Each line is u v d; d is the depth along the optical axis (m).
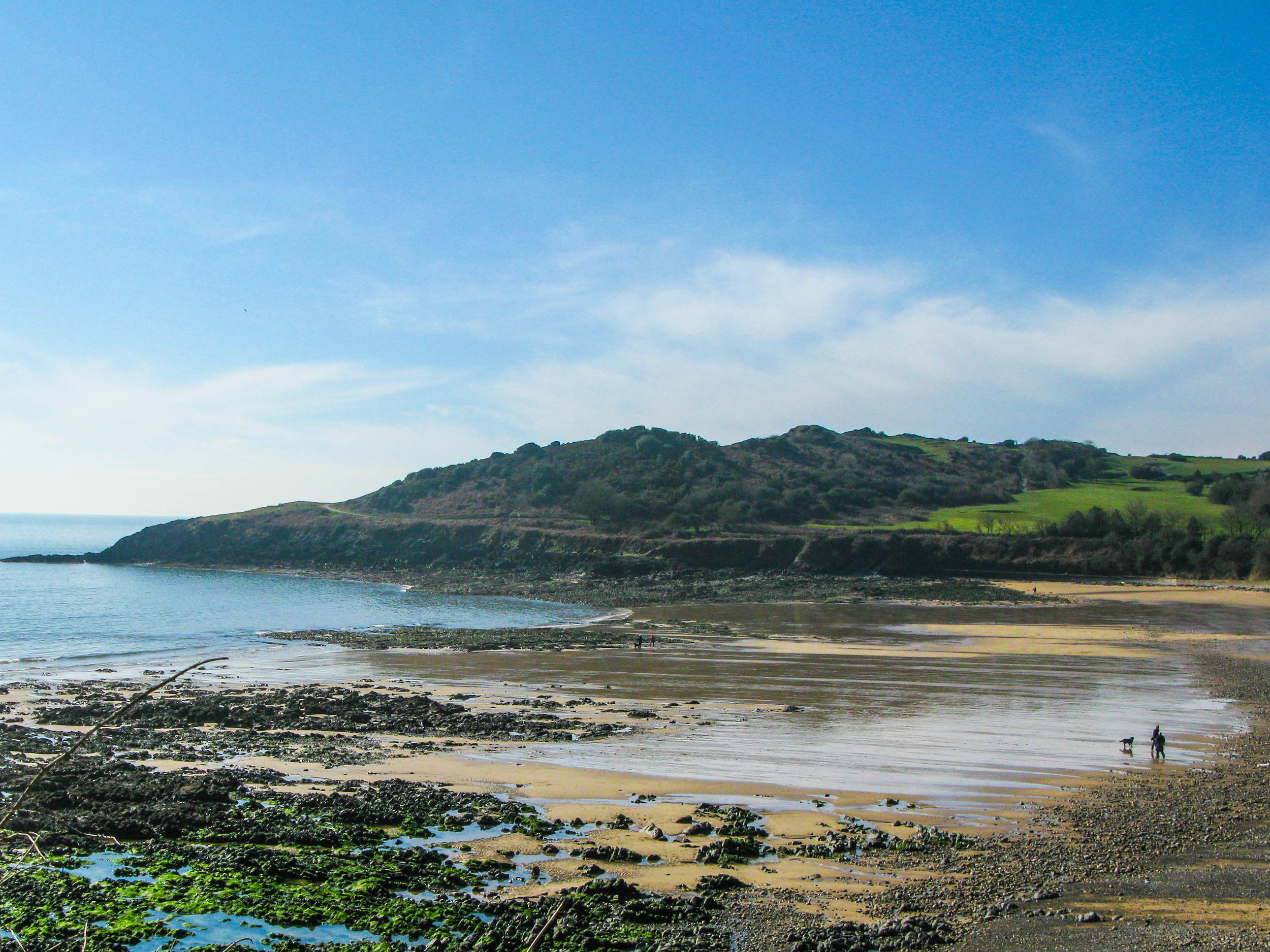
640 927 14.53
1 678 43.06
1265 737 30.00
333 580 120.12
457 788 23.31
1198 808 21.97
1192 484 155.88
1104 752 27.78
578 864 17.59
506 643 57.25
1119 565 107.62
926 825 20.70
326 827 19.22
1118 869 17.59
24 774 22.64
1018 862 18.06
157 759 25.80
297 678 43.81
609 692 39.44
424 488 172.38
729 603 87.38
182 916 14.40
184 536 151.88
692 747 28.33
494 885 16.31
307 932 14.00
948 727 31.42
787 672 45.16
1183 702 36.41
